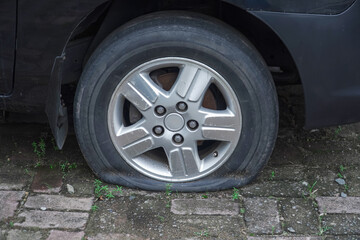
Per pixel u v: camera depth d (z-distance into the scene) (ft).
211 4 6.46
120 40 5.99
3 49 5.96
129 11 6.34
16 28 5.86
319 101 6.16
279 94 8.73
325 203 6.40
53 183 6.69
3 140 7.45
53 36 5.87
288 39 5.88
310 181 6.79
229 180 6.54
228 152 6.37
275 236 5.92
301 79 6.06
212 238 5.88
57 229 5.96
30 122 7.86
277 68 7.98
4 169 6.90
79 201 6.40
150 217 6.17
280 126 7.97
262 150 6.36
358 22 5.89
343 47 5.95
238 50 5.97
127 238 5.86
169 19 5.94
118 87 6.15
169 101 6.13
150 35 5.94
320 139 7.66
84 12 5.77
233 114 6.21
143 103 6.17
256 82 6.07
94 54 6.11
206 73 6.06
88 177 6.82
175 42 5.94
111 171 6.57
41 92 6.15
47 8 5.77
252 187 6.64
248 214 6.23
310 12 5.80
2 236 5.83
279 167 7.06
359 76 6.11
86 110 6.25
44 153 7.21
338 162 7.17
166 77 6.31
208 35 5.92
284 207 6.34
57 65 5.98
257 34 6.68
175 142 6.32
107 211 6.25
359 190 6.64
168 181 6.52
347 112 6.27
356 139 7.67
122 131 6.35
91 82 6.15
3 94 6.22
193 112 6.17
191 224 6.07
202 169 6.47
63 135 6.56
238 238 5.88
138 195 6.50
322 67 6.01
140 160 6.51
